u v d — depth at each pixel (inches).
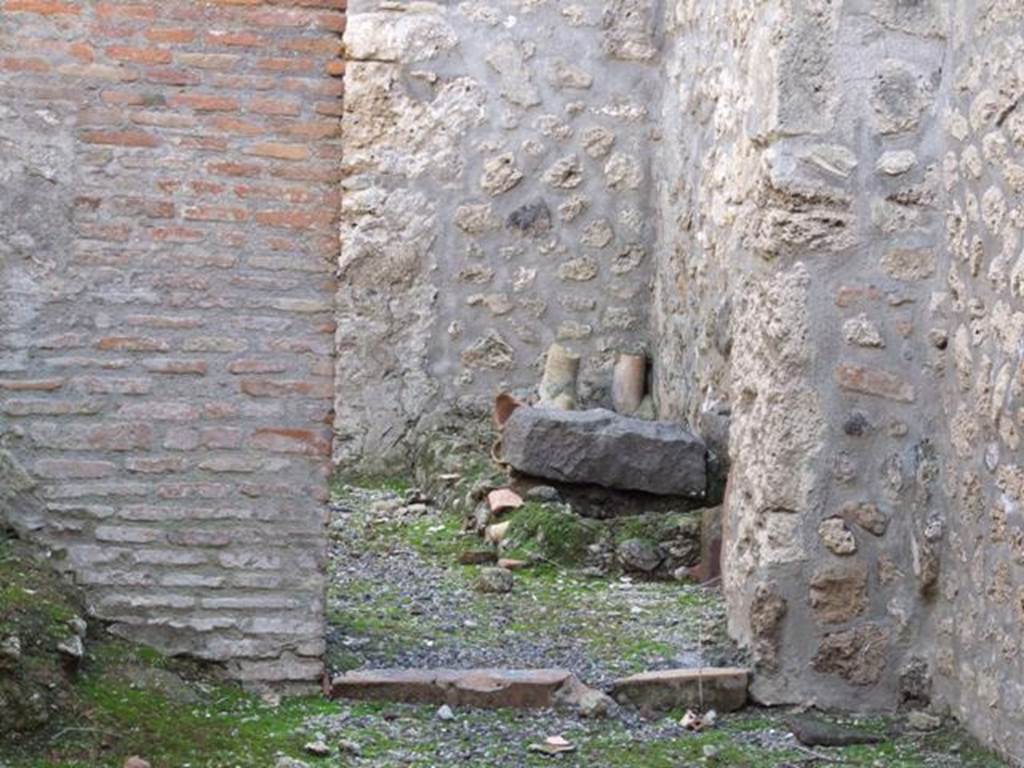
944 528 201.9
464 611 242.1
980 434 190.4
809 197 204.4
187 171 193.6
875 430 205.6
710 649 218.7
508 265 338.6
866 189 205.3
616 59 338.3
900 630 205.3
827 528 205.5
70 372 192.5
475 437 327.6
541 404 331.9
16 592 180.9
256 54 194.5
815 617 205.6
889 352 205.8
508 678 200.5
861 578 205.5
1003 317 184.4
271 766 172.7
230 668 195.5
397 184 336.5
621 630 232.4
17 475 191.8
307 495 196.5
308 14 195.2
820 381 205.5
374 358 338.0
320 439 196.5
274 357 195.6
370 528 295.1
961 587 196.5
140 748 172.1
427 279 338.0
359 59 334.6
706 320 292.4
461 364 338.3
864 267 205.6
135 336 193.3
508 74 336.8
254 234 195.0
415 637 225.1
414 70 335.6
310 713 191.2
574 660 216.8
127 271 193.2
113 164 192.7
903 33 205.2
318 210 195.6
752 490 211.3
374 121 335.6
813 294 205.3
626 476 281.9
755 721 201.2
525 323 338.6
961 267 197.2
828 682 205.8
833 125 205.0
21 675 173.2
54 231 192.1
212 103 193.8
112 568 193.5
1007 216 184.1
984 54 191.5
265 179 195.0
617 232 338.0
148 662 190.7
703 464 282.2
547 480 285.1
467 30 336.5
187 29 193.3
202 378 194.7
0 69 190.5
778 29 204.8
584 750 185.8
